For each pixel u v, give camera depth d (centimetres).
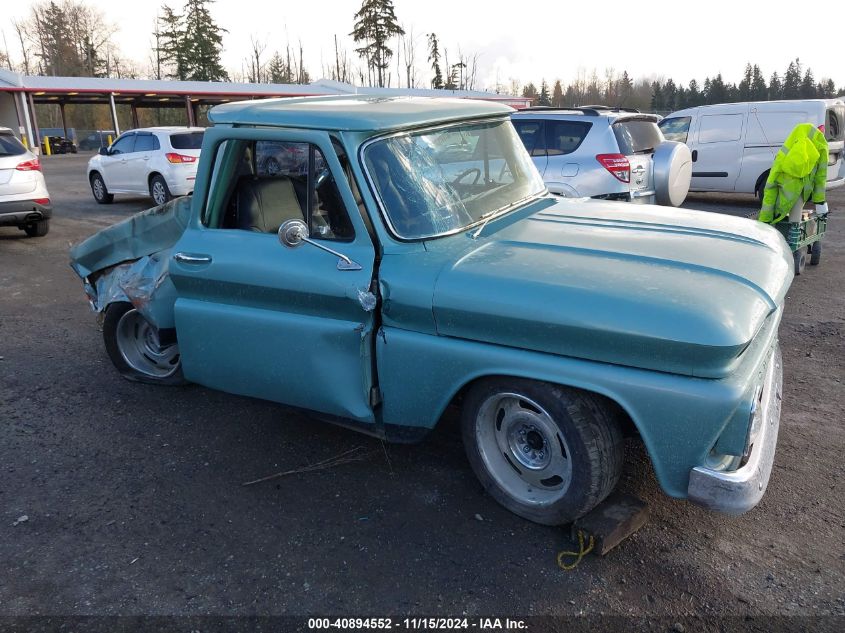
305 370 361
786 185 761
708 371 270
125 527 343
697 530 330
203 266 384
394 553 318
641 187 850
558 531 331
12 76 3469
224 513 353
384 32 5462
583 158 845
